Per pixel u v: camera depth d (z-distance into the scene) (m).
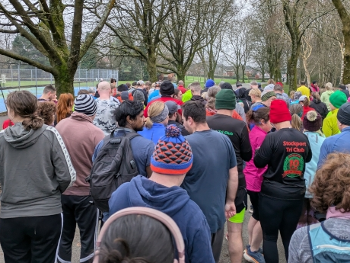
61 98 4.55
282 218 3.27
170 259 1.22
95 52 15.96
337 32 28.44
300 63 43.59
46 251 2.75
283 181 3.18
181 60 19.42
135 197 1.71
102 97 4.52
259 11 26.62
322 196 1.57
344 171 1.53
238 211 3.34
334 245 1.44
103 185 2.63
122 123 2.94
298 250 1.53
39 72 23.83
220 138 2.74
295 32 18.80
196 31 19.34
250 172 3.82
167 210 1.67
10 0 6.42
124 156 2.73
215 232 2.69
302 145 3.17
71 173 2.79
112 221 1.26
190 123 2.74
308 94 11.04
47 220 2.69
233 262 3.42
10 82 21.53
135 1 15.34
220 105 3.36
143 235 1.17
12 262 2.73
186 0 16.77
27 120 2.61
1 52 6.91
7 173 2.63
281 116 3.25
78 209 3.45
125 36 15.36
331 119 5.25
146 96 9.11
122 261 1.06
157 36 15.95
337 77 43.53
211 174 2.60
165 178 1.76
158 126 3.57
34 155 2.63
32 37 7.71
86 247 3.50
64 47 8.15
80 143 3.33
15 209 2.64
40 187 2.67
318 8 20.09
